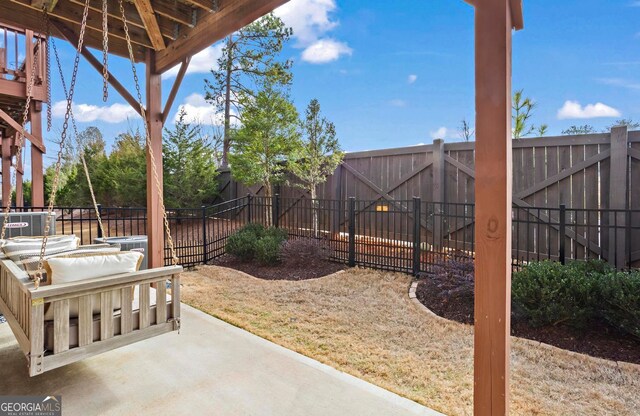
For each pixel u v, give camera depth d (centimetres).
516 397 217
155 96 455
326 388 224
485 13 155
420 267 494
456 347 288
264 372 245
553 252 465
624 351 274
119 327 217
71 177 1305
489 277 155
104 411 200
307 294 433
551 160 468
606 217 419
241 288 464
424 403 209
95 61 421
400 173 630
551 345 288
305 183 765
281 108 780
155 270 236
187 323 338
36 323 182
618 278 292
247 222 752
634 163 400
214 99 1237
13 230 482
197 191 1016
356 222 691
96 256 222
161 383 230
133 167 1104
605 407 207
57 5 356
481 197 156
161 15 383
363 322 342
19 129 620
